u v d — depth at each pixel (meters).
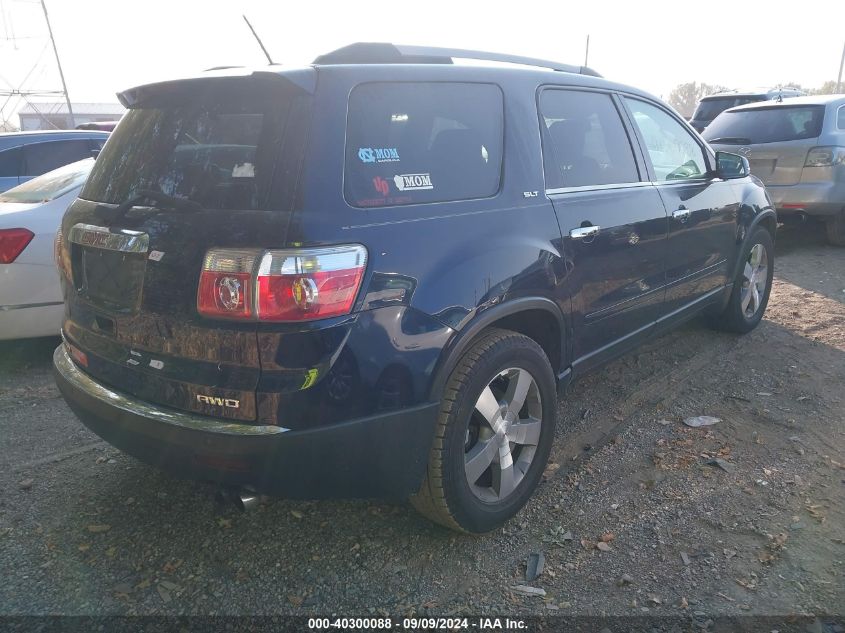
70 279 2.88
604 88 3.70
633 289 3.68
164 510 3.11
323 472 2.32
